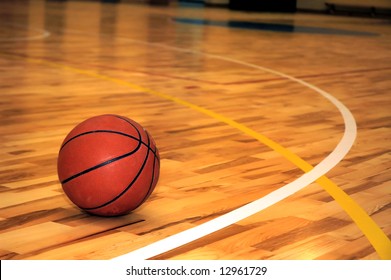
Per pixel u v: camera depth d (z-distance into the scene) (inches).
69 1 673.6
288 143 142.4
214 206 107.7
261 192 113.9
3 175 117.3
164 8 643.5
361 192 115.3
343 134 151.3
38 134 141.3
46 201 107.6
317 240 97.4
